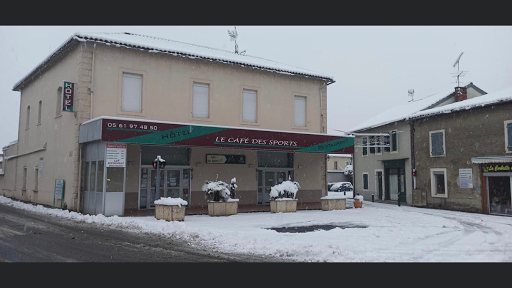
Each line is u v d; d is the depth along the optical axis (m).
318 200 23.55
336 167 61.12
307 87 23.23
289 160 22.91
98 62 17.22
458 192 22.28
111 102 17.39
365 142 32.38
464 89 27.83
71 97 16.91
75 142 16.77
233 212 16.81
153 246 9.51
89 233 11.33
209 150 20.03
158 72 18.56
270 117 21.70
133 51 18.03
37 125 22.41
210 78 19.98
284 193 18.70
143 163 18.28
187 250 9.11
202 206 19.58
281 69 21.81
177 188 19.11
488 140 20.55
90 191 16.16
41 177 20.95
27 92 25.11
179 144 16.20
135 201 17.81
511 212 19.02
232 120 20.44
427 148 24.78
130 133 15.10
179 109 18.97
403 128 27.38
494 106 20.30
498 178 20.00
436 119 24.20
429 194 24.39
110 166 15.05
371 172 31.52
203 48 22.88
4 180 29.45
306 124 23.02
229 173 20.58
